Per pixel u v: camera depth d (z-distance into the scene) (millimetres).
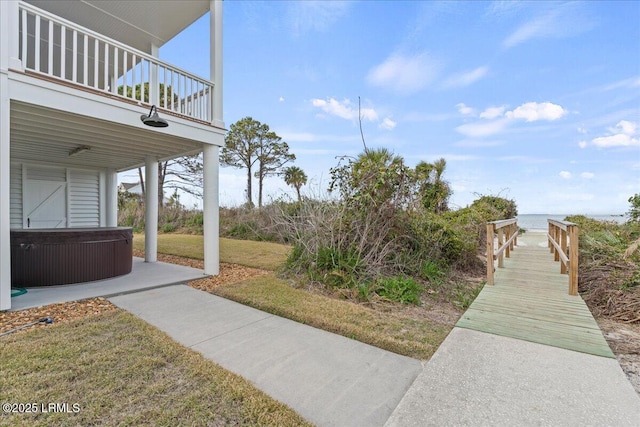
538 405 1966
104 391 2066
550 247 8930
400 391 2182
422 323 3537
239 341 2973
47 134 4996
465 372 2379
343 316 3631
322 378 2338
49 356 2506
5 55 3373
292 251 6148
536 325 3342
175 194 18641
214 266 5711
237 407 1952
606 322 3709
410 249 5926
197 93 5512
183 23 6152
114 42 4367
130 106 4469
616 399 2027
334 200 5828
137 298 4273
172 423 1788
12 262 4582
